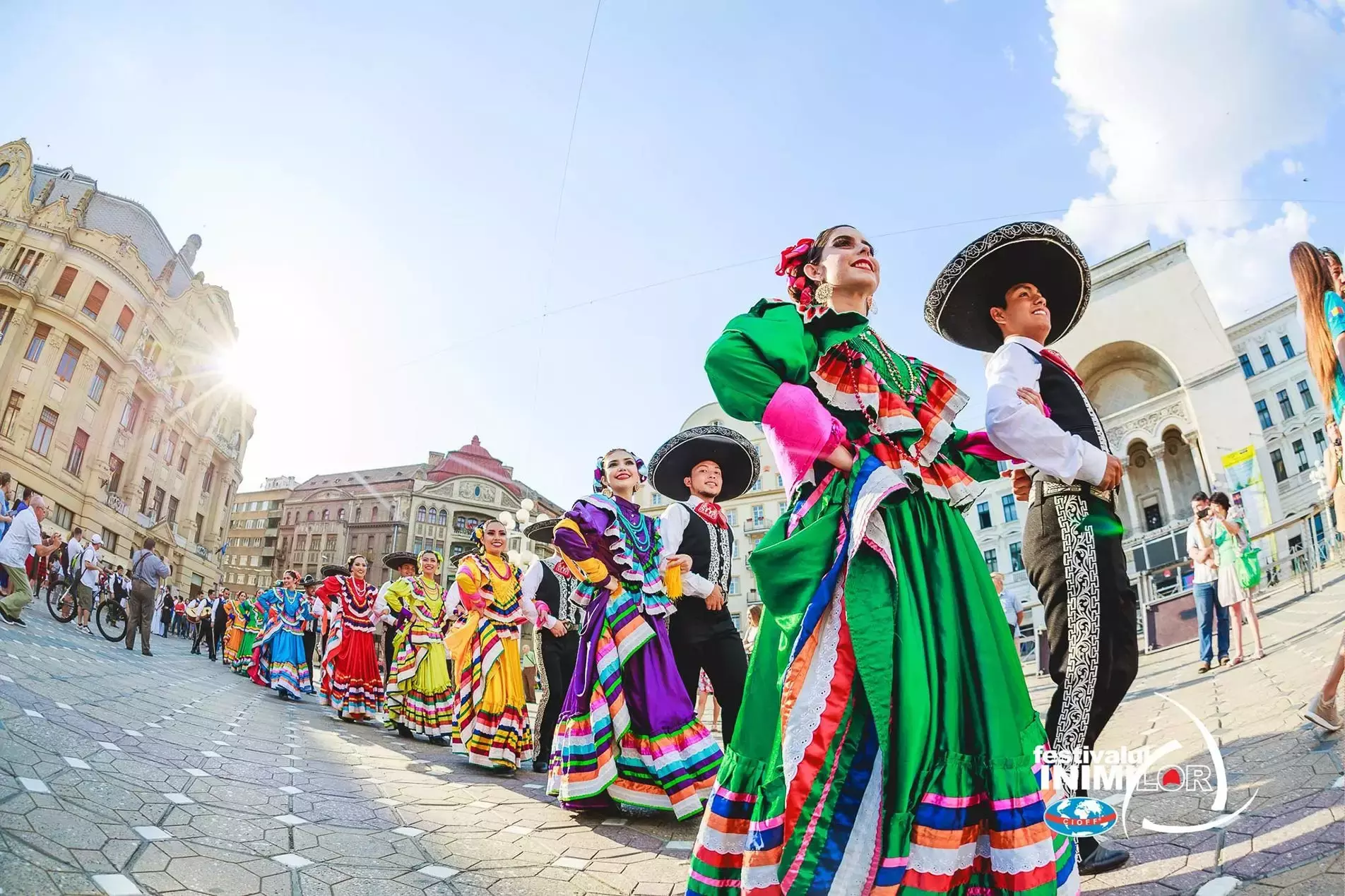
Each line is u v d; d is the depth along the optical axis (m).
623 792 3.47
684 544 4.14
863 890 1.44
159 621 24.81
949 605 1.63
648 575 3.83
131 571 11.80
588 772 3.52
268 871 2.03
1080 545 2.21
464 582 5.45
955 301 2.74
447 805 3.45
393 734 7.48
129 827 2.16
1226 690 4.93
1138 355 22.02
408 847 2.53
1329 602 8.02
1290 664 5.19
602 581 3.78
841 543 1.67
